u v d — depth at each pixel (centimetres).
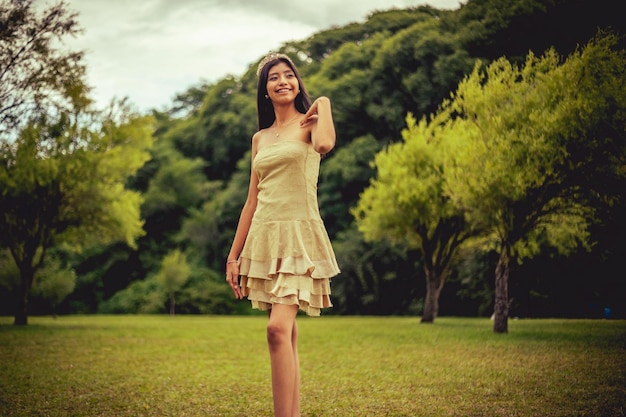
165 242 4884
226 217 4738
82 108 1780
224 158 5394
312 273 319
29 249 2028
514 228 1363
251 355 987
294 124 343
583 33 1045
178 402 548
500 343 1102
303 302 315
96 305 4438
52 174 1867
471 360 859
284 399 308
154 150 5403
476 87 1255
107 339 1332
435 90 2172
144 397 575
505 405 514
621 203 1152
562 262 1777
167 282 3897
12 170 1800
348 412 495
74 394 592
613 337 1092
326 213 3984
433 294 2108
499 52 1288
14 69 1162
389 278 3350
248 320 2630
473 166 1322
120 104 2031
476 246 2272
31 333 1531
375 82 3100
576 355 862
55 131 1828
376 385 643
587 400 526
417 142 1989
